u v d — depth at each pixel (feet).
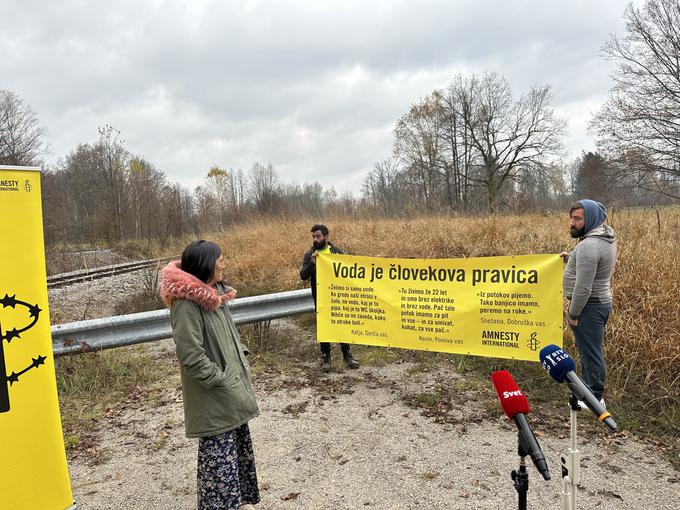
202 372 8.29
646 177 71.61
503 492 10.48
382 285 17.65
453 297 16.48
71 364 18.30
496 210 47.21
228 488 8.72
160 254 79.92
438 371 18.20
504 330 15.71
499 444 12.62
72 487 11.30
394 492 10.66
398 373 18.29
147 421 14.71
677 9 70.08
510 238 31.63
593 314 13.32
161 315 18.03
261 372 18.86
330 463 12.00
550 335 15.03
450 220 40.75
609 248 12.96
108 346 17.02
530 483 10.80
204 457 8.73
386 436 13.32
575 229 13.56
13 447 8.09
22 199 8.16
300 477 11.41
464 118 152.97
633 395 14.73
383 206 60.29
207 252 8.99
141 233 100.94
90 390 16.93
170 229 95.86
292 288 31.48
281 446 12.95
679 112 71.20
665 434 12.75
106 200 104.42
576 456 6.66
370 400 15.88
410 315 17.21
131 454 12.77
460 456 12.09
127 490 11.12
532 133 141.08
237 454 9.63
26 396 8.25
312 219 57.67
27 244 8.23
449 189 149.38
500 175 150.30
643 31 71.97
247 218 69.92
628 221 30.86
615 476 10.96
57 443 8.63
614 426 5.93
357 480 11.19
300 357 20.62
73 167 129.18
